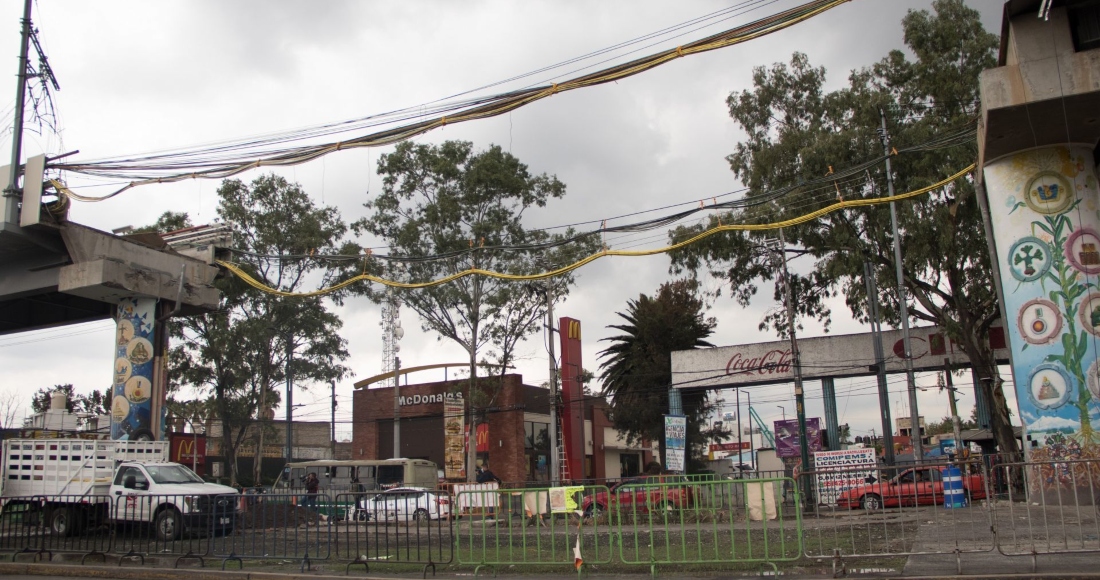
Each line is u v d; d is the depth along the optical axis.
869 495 14.04
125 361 26.89
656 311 50.50
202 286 28.64
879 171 29.72
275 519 14.67
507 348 39.97
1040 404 17.50
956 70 30.28
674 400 40.28
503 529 13.10
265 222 42.25
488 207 39.16
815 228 32.22
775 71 34.59
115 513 16.31
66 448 21.09
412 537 13.58
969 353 31.19
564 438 43.69
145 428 26.19
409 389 49.81
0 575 15.09
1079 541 11.28
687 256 34.94
